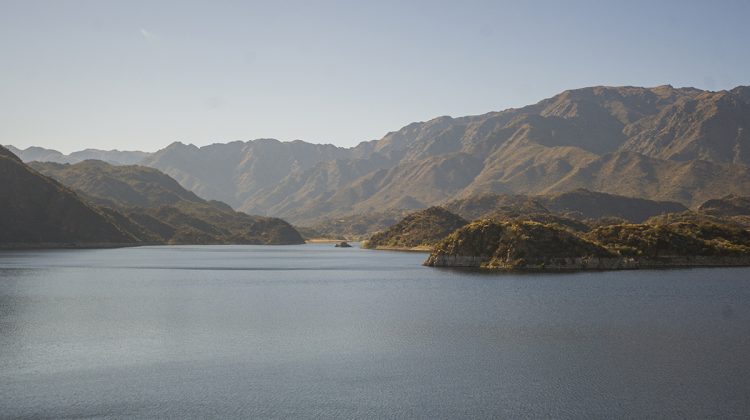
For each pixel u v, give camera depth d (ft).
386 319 303.68
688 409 169.68
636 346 237.86
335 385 193.16
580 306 339.36
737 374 199.62
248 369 211.20
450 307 342.23
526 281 477.36
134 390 189.26
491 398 179.93
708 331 265.54
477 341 249.34
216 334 268.00
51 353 233.55
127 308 345.31
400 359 222.48
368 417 166.61
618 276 511.40
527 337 256.11
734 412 167.32
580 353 227.81
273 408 173.58
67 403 177.99
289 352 234.17
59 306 351.46
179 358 226.17
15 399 181.37
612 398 178.70
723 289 415.23
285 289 452.76
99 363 219.61
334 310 336.49
